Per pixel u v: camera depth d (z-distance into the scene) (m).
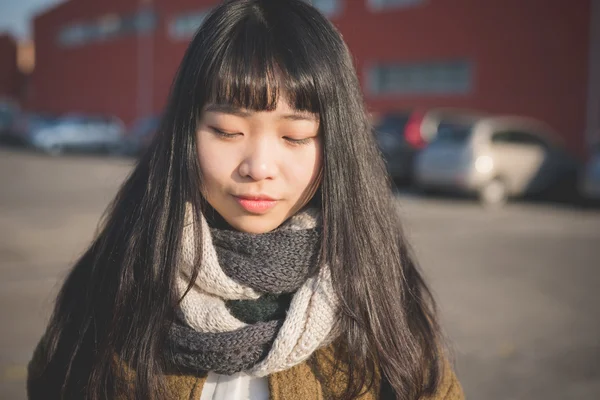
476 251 6.95
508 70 15.58
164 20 24.69
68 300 1.21
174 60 24.48
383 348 1.03
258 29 0.96
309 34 0.97
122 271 1.06
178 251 1.00
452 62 16.72
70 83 30.19
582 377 3.68
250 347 0.96
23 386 3.38
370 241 1.02
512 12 15.41
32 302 4.77
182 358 0.98
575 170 12.00
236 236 1.00
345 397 1.02
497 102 15.80
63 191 11.66
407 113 12.78
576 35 14.41
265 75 0.92
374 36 18.23
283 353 0.95
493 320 4.62
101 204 10.06
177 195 1.01
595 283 5.71
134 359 1.03
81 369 1.11
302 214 1.04
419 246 7.07
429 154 11.30
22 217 8.67
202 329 0.98
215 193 0.99
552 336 4.32
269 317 1.00
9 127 24.66
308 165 0.98
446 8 16.64
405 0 17.52
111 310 1.09
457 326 4.47
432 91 17.09
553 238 7.86
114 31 27.34
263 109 0.93
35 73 32.69
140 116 26.20
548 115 14.93
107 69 27.72
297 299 0.98
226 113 0.95
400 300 1.08
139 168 1.18
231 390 1.05
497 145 11.11
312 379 1.04
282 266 0.97
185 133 1.00
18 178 13.85
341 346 1.05
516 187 11.20
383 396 1.08
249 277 0.97
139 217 1.06
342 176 0.99
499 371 3.73
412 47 17.41
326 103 0.96
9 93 35.16
